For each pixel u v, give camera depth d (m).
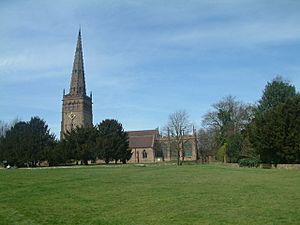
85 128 91.00
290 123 50.88
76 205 16.81
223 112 90.00
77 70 137.25
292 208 15.28
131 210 15.44
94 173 38.03
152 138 136.25
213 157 95.38
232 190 21.69
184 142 123.25
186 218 13.70
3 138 85.38
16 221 13.46
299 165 47.72
